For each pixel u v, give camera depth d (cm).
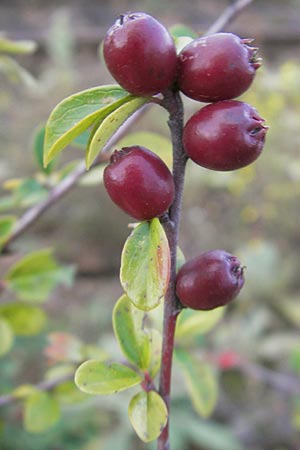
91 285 53
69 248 56
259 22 88
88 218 57
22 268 19
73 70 74
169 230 11
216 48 10
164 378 11
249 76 10
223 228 55
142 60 10
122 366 12
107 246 57
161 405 11
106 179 10
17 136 61
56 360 21
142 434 11
